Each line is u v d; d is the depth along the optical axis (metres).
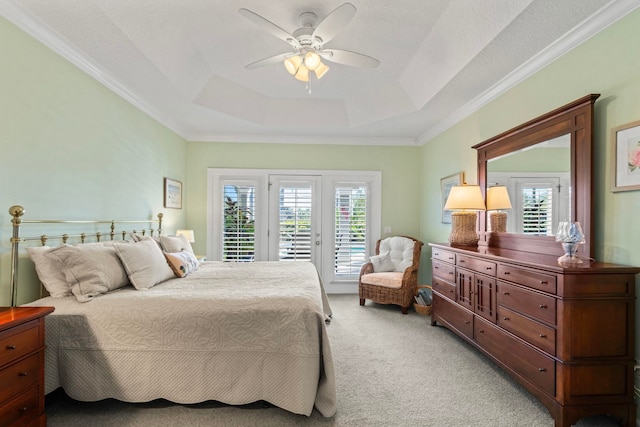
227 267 3.17
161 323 1.87
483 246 3.06
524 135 2.58
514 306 2.11
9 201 1.97
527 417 1.85
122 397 1.85
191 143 4.77
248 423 1.79
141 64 2.65
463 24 2.30
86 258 2.05
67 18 2.07
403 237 4.58
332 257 4.95
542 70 2.46
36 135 2.15
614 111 1.89
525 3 1.84
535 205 2.46
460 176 3.70
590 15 1.93
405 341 2.98
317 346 1.89
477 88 3.01
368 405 1.96
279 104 4.11
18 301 2.03
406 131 4.54
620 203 1.85
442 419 1.83
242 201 4.84
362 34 2.58
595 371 1.71
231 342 1.88
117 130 3.04
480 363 2.53
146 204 3.59
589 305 1.71
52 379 1.82
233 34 2.61
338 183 4.95
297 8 2.26
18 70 2.02
